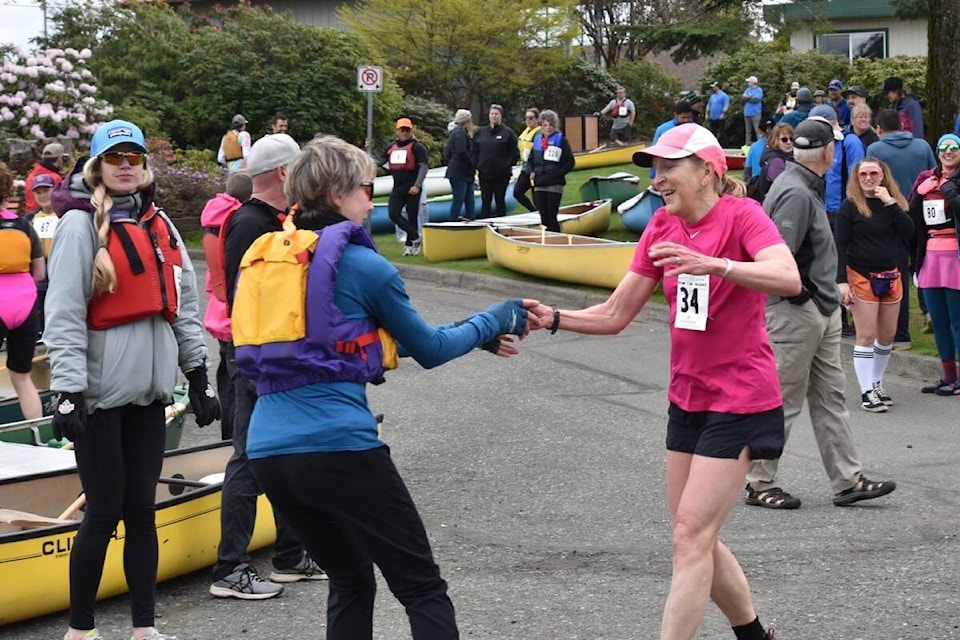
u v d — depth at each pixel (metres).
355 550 3.93
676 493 4.29
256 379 3.79
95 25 27.52
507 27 35.47
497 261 15.92
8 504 6.13
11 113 20.19
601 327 4.45
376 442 3.78
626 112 31.94
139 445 4.78
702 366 4.14
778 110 25.50
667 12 41.81
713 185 4.22
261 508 6.07
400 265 16.86
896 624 4.98
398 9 35.06
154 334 4.74
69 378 4.52
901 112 15.73
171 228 4.90
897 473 7.54
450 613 3.87
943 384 9.76
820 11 23.75
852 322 11.61
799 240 6.57
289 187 3.92
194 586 5.77
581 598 5.41
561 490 7.29
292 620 5.26
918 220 9.58
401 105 30.53
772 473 6.90
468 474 7.70
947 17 14.48
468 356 11.62
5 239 8.02
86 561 4.66
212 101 27.38
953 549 5.99
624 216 18.00
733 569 4.27
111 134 4.66
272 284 3.76
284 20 28.77
